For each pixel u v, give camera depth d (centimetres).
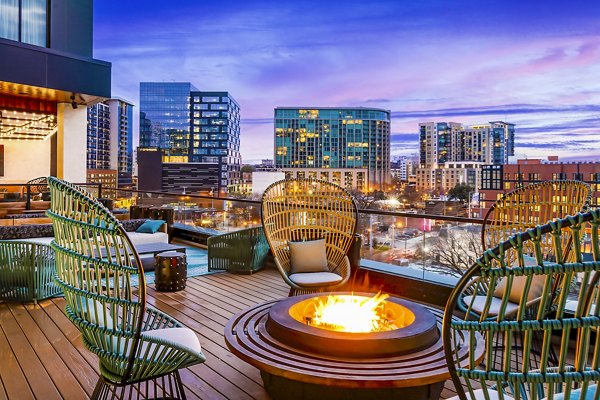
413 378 213
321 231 488
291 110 11450
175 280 533
